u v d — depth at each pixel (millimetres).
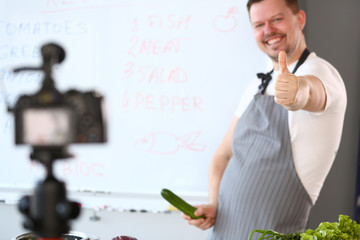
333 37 2104
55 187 533
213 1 2154
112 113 2266
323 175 1470
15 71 559
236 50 2146
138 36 2234
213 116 2178
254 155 1492
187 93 2195
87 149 2277
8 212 2379
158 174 2232
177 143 2211
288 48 1530
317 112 1365
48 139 523
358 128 2094
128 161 2256
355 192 2045
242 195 1475
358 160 2035
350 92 2100
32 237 1021
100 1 2266
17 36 2359
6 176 2373
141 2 2225
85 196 2283
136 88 2244
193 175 2203
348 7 2092
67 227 550
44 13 2328
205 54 2172
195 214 1522
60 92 544
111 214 2283
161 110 2223
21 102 531
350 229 943
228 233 1502
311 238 900
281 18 1518
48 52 550
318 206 2131
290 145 1438
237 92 2154
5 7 2365
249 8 1600
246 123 1555
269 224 1430
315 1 2105
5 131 2361
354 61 2096
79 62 2293
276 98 1198
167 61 2211
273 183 1440
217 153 1791
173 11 2193
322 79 1367
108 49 2266
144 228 2262
